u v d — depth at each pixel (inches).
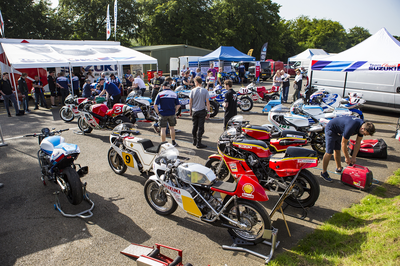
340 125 198.1
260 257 127.8
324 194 190.4
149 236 144.9
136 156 200.1
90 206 174.2
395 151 274.4
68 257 128.0
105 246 136.2
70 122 408.2
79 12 1461.6
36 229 149.8
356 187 196.5
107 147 293.1
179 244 138.2
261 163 173.3
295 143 191.9
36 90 507.8
